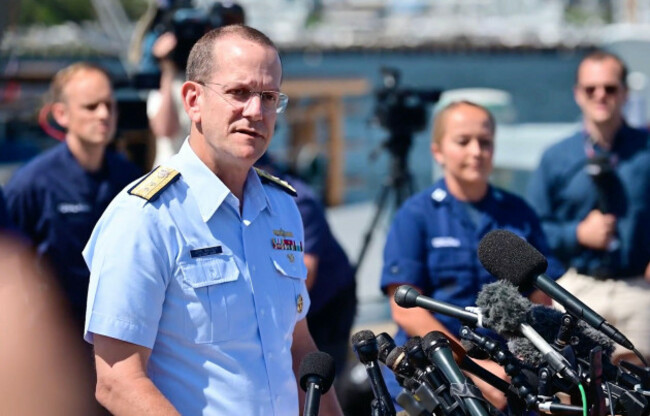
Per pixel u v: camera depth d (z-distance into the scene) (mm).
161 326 6570
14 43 22062
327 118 28234
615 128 11969
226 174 6848
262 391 6695
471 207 9891
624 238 11781
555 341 6098
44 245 10852
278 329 6863
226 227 6777
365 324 15555
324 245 10930
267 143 6816
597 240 11727
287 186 7441
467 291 9664
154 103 13914
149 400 6285
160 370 6586
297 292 7129
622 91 11969
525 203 10125
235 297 6652
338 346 11391
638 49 28500
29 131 20625
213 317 6574
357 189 28016
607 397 5891
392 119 15016
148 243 6477
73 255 10898
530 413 6934
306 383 6535
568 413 5914
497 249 6344
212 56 6723
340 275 11141
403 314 9555
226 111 6648
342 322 11328
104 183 11273
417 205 9883
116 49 27328
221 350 6602
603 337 6262
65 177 11062
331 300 11141
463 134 9766
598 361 5754
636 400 5867
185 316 6547
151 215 6535
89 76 11172
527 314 6145
